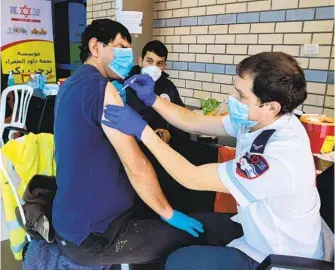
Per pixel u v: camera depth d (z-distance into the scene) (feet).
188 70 9.08
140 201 4.25
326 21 6.11
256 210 3.32
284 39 6.82
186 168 3.25
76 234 3.54
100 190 3.52
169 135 6.07
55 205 3.71
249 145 3.40
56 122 3.51
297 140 3.05
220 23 8.00
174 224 3.91
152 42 6.96
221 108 5.91
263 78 2.99
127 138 3.39
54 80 15.51
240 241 3.71
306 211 3.14
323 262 2.91
